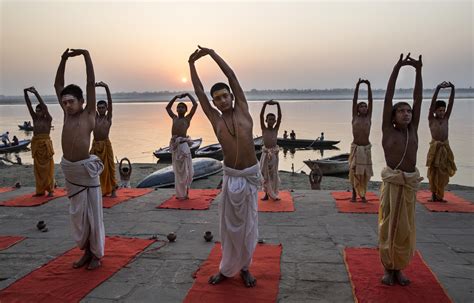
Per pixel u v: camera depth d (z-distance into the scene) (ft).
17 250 19.45
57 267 17.01
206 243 20.20
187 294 14.44
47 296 14.43
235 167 15.03
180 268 17.01
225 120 15.16
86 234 16.69
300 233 21.76
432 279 15.21
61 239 21.07
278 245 19.57
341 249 19.17
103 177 30.22
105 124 30.07
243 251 14.97
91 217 16.63
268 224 23.54
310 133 153.28
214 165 59.06
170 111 30.48
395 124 14.97
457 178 65.72
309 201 29.17
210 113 15.71
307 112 331.77
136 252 18.69
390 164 14.85
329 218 24.71
